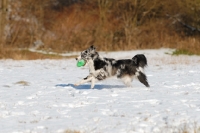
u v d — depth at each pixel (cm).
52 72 2169
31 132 811
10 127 859
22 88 1480
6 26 3903
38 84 1614
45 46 3888
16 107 1085
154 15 4253
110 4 4166
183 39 4147
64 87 1488
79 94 1291
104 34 4056
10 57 3212
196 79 1705
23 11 4059
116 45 3941
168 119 889
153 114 954
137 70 1413
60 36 4097
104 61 1391
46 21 4319
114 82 1630
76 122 891
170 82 1602
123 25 4144
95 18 4375
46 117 951
